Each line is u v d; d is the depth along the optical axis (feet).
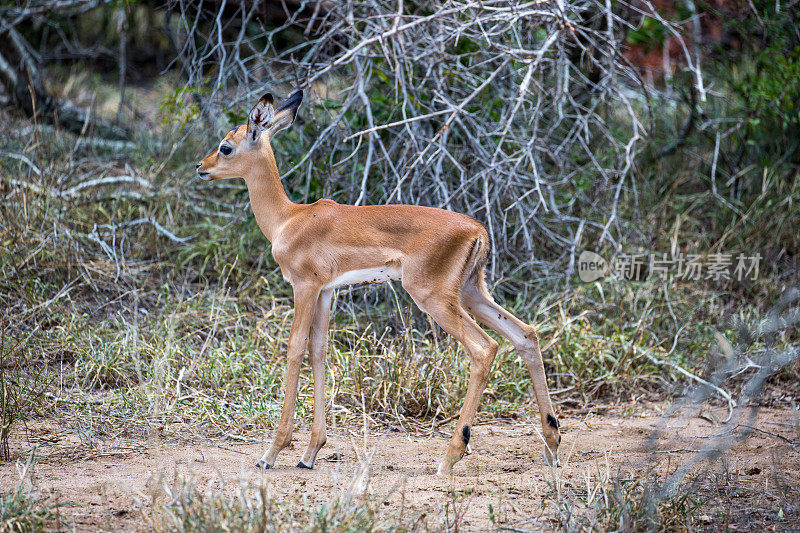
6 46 62.23
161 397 29.17
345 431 29.30
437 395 31.42
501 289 39.68
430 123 41.78
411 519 19.84
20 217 40.11
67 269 38.81
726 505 21.88
